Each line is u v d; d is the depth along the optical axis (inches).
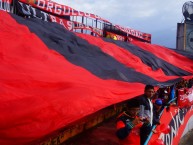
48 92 140.4
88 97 145.6
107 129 321.1
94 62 256.1
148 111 214.2
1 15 259.0
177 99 406.6
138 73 291.9
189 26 1195.3
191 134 435.5
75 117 129.1
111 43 388.5
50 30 295.4
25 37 236.5
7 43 206.5
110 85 197.5
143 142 211.2
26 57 199.2
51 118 119.3
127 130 186.9
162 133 273.9
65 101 130.8
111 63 284.7
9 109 112.0
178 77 367.9
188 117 449.7
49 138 211.8
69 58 237.0
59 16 446.6
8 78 148.1
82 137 286.4
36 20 300.7
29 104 119.4
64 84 159.8
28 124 110.8
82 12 488.4
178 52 579.5
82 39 327.9
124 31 658.8
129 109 191.2
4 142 103.5
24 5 354.3
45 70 183.0
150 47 512.1
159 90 374.6
